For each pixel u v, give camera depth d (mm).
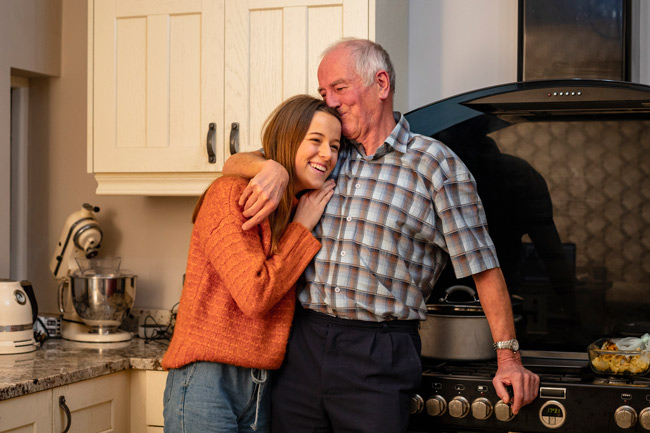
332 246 1765
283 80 2305
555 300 2074
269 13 2318
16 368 2135
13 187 3010
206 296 1704
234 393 1732
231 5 2352
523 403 1708
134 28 2461
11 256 3010
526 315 2096
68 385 2111
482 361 1957
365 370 1715
